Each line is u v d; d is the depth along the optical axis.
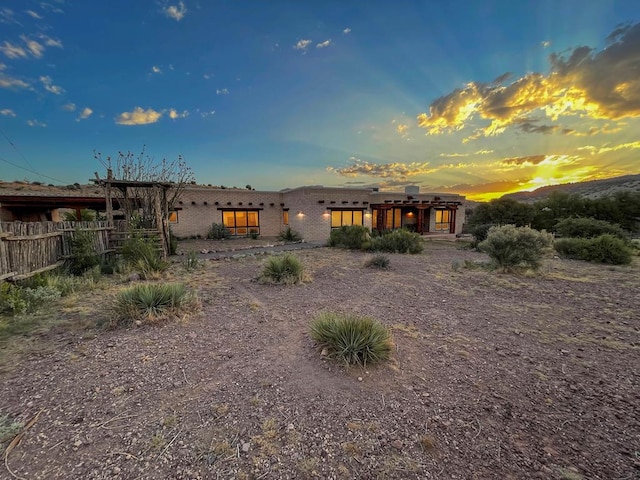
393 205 21.48
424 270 8.52
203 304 5.13
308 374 2.82
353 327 3.18
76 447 1.86
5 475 1.63
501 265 8.20
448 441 1.95
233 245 15.19
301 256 11.41
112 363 3.01
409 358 3.17
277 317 4.51
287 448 1.88
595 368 2.98
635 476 1.66
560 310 4.91
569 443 1.94
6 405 2.29
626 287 6.42
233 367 2.95
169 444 1.90
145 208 11.43
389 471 1.70
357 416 2.21
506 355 3.27
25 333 3.75
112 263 8.39
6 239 5.25
